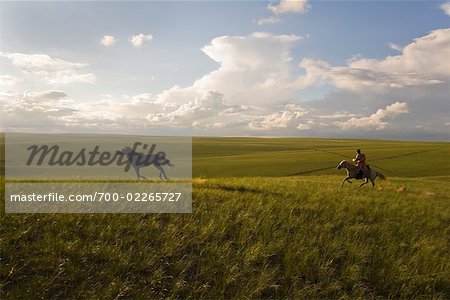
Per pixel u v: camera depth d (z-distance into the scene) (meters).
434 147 99.12
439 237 14.62
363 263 12.09
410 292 10.95
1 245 10.88
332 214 15.83
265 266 11.42
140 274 10.68
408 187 27.22
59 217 12.90
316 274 11.35
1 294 9.21
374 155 75.62
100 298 9.47
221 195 17.27
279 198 17.78
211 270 11.04
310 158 72.38
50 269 10.30
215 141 152.88
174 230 12.77
